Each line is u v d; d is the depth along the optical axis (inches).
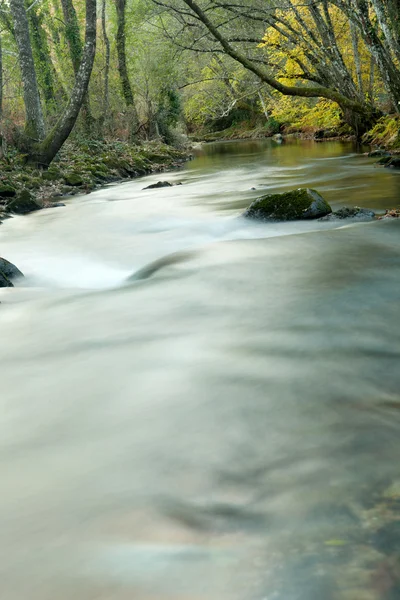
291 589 55.9
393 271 194.9
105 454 88.4
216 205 434.0
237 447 87.6
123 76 1160.2
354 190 428.1
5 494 78.4
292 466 80.7
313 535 64.0
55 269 269.6
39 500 76.4
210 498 74.0
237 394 106.8
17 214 462.3
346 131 1116.5
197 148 1435.8
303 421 94.5
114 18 1261.1
